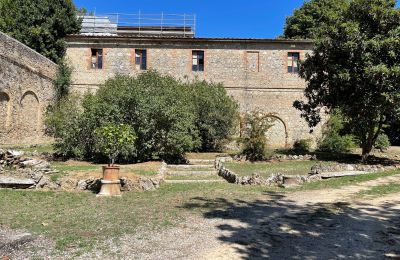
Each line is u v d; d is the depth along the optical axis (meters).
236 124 24.77
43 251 5.95
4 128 19.62
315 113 22.14
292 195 11.32
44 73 24.67
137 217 8.28
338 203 10.09
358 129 19.59
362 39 17.47
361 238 7.09
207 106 23.78
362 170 15.91
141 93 18.25
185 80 28.48
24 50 21.61
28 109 22.41
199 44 28.81
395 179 14.01
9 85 19.80
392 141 33.16
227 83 28.72
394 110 17.22
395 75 16.59
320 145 26.44
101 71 28.33
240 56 28.94
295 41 28.59
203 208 9.37
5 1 29.88
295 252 6.27
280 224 7.95
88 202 9.84
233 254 6.09
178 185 13.17
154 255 5.95
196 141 19.86
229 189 12.34
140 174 13.59
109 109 17.55
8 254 5.77
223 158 19.61
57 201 9.88
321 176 14.30
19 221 7.71
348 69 17.81
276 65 28.97
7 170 12.25
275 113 28.78
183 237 6.93
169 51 28.77
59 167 14.77
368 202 10.22
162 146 18.17
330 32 18.55
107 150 11.41
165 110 17.83
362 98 17.70
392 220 8.37
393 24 17.83
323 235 7.23
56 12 29.33
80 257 5.73
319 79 20.19
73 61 28.38
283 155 20.30
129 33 39.44
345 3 19.31
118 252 6.02
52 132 21.25
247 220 8.25
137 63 28.72
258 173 15.23
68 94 27.11
